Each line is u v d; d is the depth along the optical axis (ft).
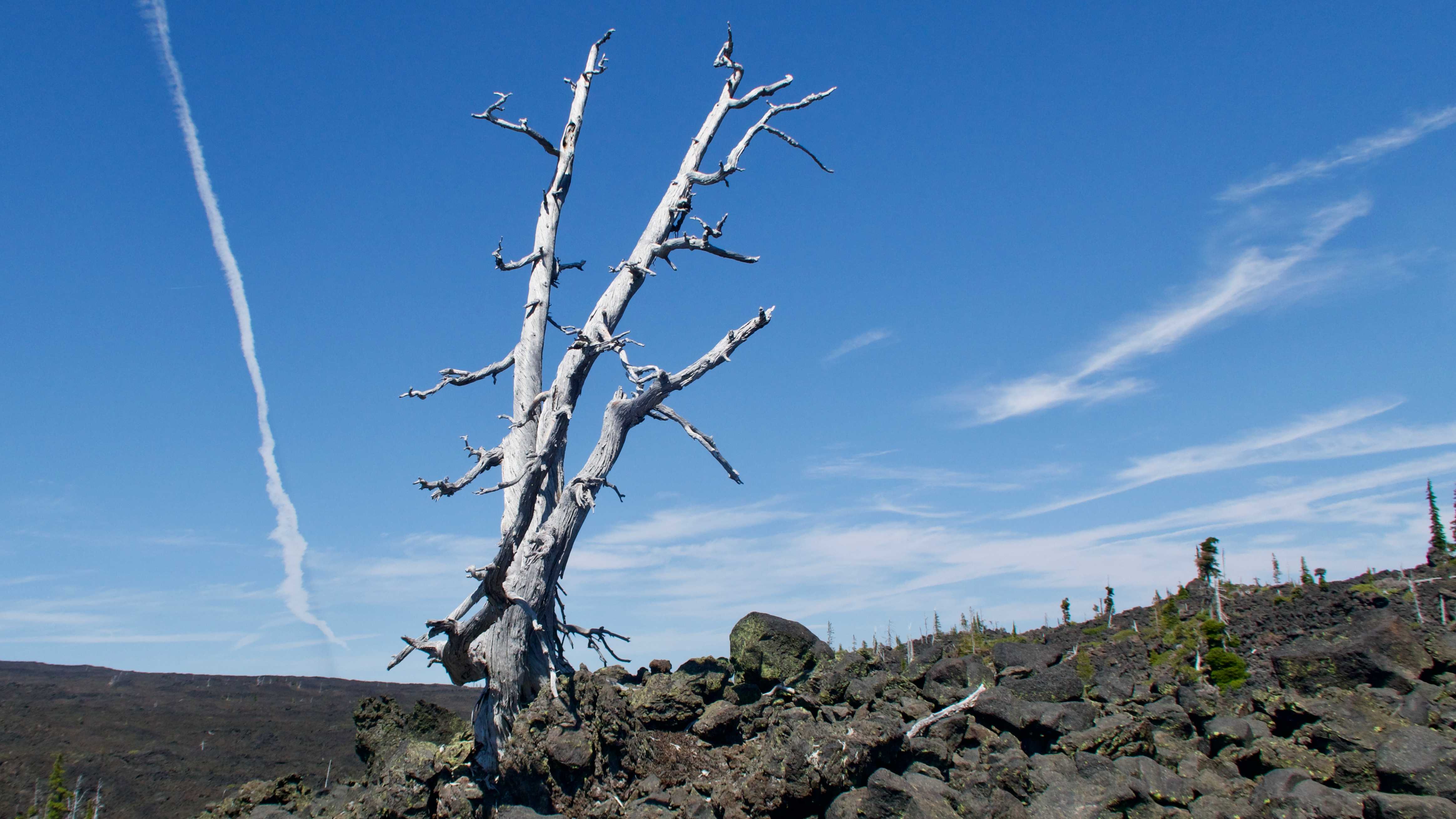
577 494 61.11
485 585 54.44
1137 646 166.81
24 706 272.92
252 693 335.06
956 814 41.73
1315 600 174.50
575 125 75.20
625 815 47.93
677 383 65.31
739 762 49.78
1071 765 46.52
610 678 59.31
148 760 240.94
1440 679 58.23
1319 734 49.08
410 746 56.29
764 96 77.66
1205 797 44.06
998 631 224.12
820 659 60.64
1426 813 37.86
